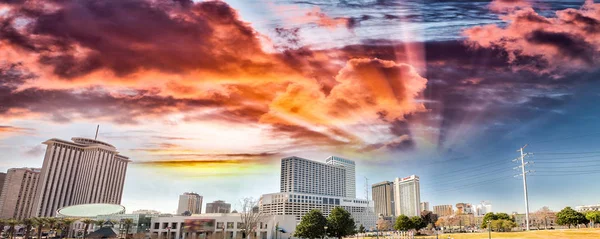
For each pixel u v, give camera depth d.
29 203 193.50
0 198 183.88
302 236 108.38
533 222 191.50
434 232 135.50
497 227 131.38
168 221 147.00
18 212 188.12
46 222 130.12
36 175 199.75
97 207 165.88
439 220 190.50
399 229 133.75
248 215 151.12
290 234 151.50
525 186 112.75
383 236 132.75
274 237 150.00
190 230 145.88
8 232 151.88
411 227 131.38
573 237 70.06
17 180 192.00
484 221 143.38
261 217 154.00
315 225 107.00
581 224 127.00
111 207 166.88
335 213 111.88
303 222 109.25
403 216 133.50
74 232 162.38
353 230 114.81
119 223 150.00
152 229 146.88
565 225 134.00
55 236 159.62
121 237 139.75
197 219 147.62
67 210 161.62
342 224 109.50
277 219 152.50
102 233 135.88
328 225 109.19
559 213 124.19
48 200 199.88
